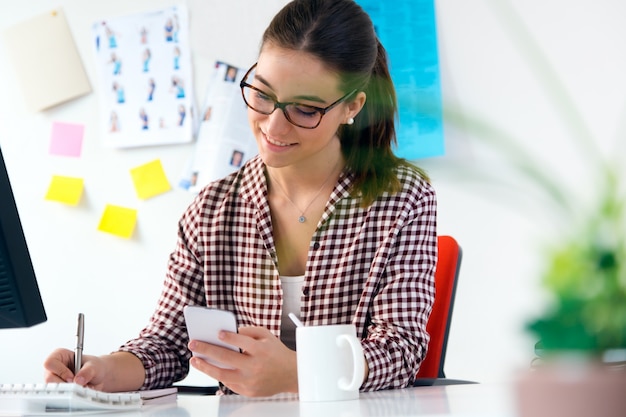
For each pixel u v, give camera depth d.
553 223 0.22
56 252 2.96
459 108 0.25
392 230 1.37
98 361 1.18
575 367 0.27
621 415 0.26
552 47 2.42
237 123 2.78
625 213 0.21
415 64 2.53
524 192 0.23
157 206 2.86
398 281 1.33
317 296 1.40
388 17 2.55
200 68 2.82
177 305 1.45
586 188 0.22
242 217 1.47
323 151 1.42
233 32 2.79
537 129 2.41
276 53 1.27
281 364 1.02
